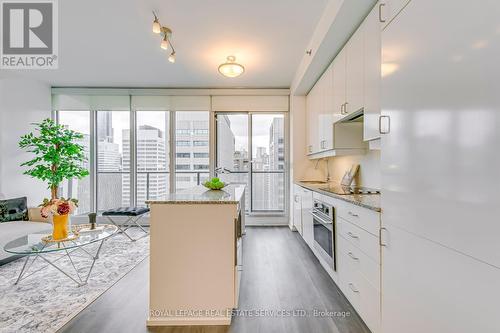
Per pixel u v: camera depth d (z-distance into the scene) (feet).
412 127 3.77
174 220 5.83
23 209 10.45
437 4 3.23
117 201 15.67
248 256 10.05
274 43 9.63
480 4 2.62
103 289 7.37
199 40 9.39
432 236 3.34
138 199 15.84
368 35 6.34
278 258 9.84
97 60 11.27
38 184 13.79
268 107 15.10
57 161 12.38
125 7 7.45
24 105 13.15
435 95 3.28
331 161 13.21
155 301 5.80
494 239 2.48
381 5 4.69
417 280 3.66
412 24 3.76
